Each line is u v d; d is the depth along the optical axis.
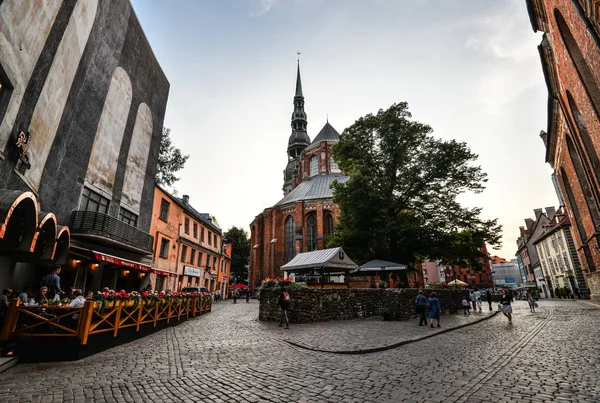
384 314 14.56
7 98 7.55
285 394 4.55
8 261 10.05
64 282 13.65
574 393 4.37
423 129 25.89
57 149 11.66
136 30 18.52
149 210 20.89
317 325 12.61
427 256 26.42
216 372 5.76
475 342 8.81
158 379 5.32
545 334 9.98
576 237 28.53
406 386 4.83
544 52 15.49
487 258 25.02
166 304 12.06
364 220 24.91
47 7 8.73
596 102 11.16
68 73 11.24
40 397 4.42
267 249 47.09
